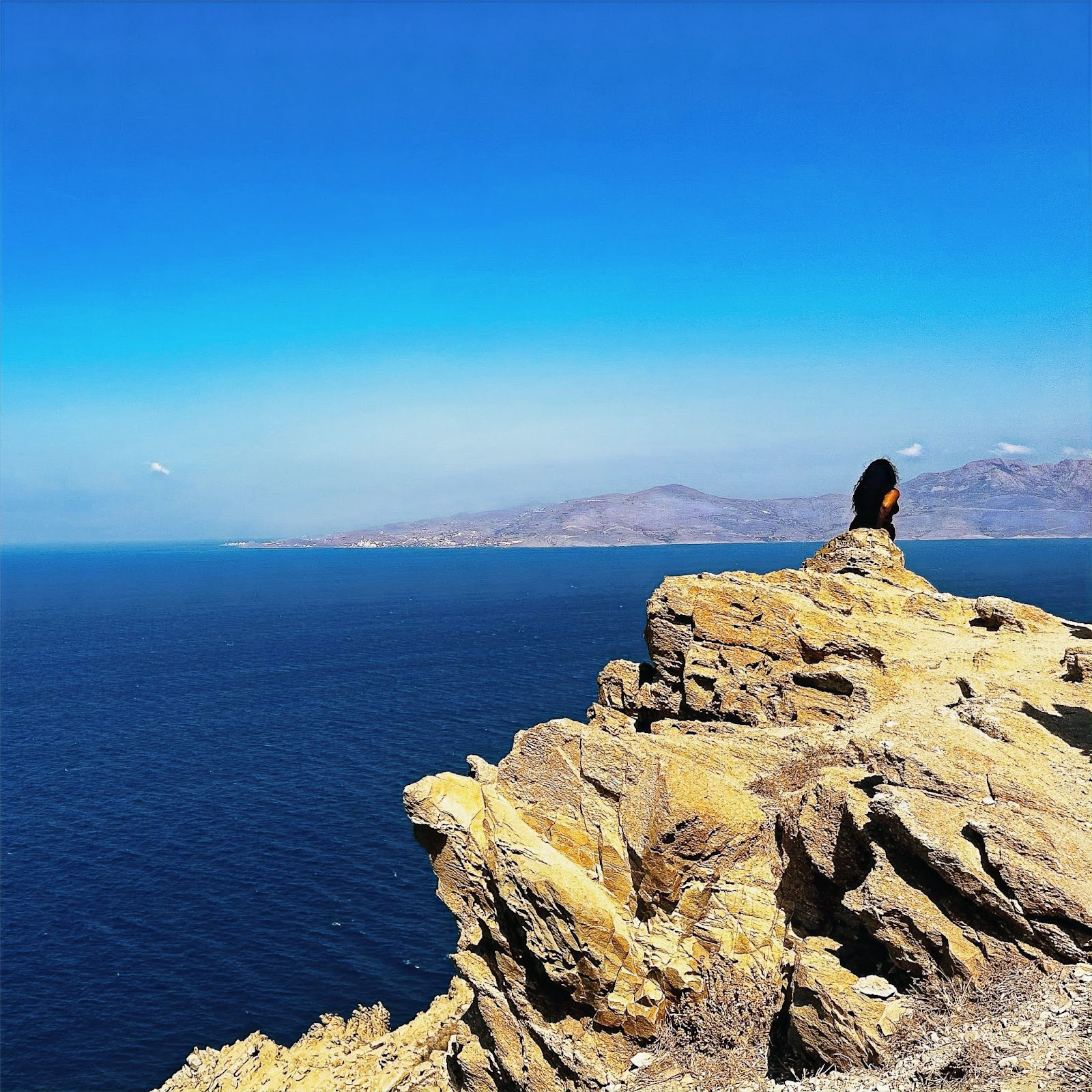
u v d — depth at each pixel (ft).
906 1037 53.36
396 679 555.28
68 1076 175.01
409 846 270.87
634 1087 67.26
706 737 90.22
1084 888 54.34
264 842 281.54
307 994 195.72
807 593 117.60
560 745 89.56
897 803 62.95
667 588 109.70
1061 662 98.37
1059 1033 46.93
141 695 556.51
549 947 75.31
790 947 69.41
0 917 239.50
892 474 139.03
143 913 237.86
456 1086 98.22
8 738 448.24
